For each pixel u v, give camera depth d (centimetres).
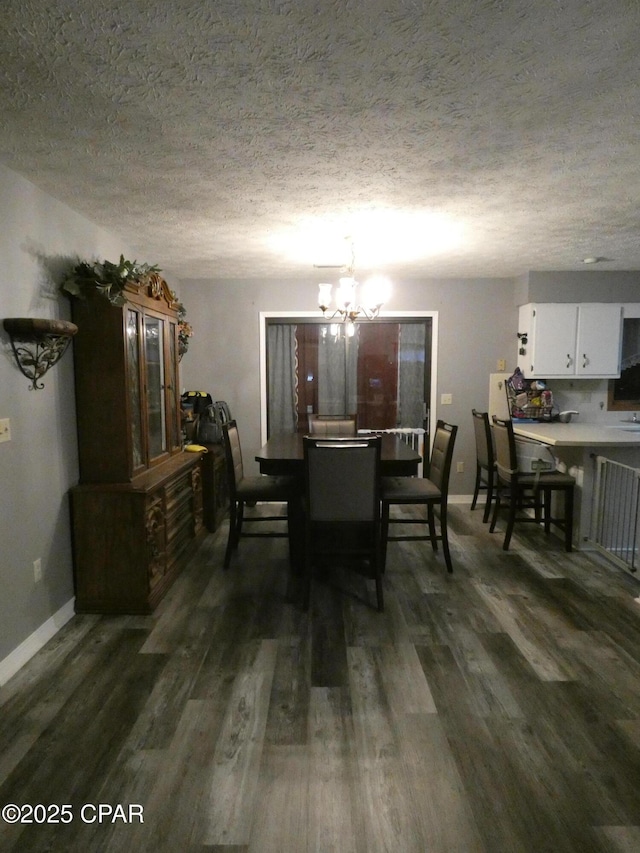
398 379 510
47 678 218
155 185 242
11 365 221
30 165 217
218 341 495
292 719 193
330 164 220
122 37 134
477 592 304
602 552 354
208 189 248
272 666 228
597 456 362
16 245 225
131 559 273
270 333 502
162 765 170
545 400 475
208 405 461
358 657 235
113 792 160
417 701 204
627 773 167
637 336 490
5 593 218
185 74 152
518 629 260
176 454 373
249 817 151
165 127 185
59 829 147
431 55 144
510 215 294
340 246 364
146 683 215
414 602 291
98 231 309
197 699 204
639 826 148
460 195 260
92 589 276
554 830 147
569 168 226
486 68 150
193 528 375
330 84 158
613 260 415
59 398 261
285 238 340
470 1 122
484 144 202
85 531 272
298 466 320
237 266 432
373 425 513
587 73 153
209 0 121
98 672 223
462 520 449
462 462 508
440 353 499
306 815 152
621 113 178
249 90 161
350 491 277
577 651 240
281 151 206
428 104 171
